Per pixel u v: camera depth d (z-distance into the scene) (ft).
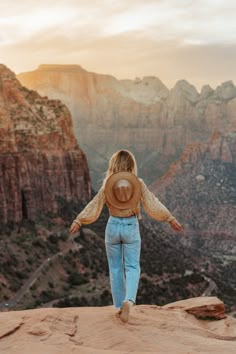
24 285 253.44
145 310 43.11
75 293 263.70
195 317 45.14
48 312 36.91
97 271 301.43
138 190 37.40
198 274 374.63
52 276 273.54
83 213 37.78
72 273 286.87
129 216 37.70
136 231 37.73
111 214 38.01
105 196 37.76
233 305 337.11
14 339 32.50
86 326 35.81
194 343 34.86
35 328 33.73
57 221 345.31
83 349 30.86
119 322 36.40
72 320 36.35
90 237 337.52
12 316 36.17
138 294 295.28
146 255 371.97
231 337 39.27
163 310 44.27
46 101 411.13
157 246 417.69
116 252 38.19
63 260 294.87
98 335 34.58
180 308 45.70
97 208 37.83
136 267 37.47
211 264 509.76
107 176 38.75
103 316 37.19
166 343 34.50
